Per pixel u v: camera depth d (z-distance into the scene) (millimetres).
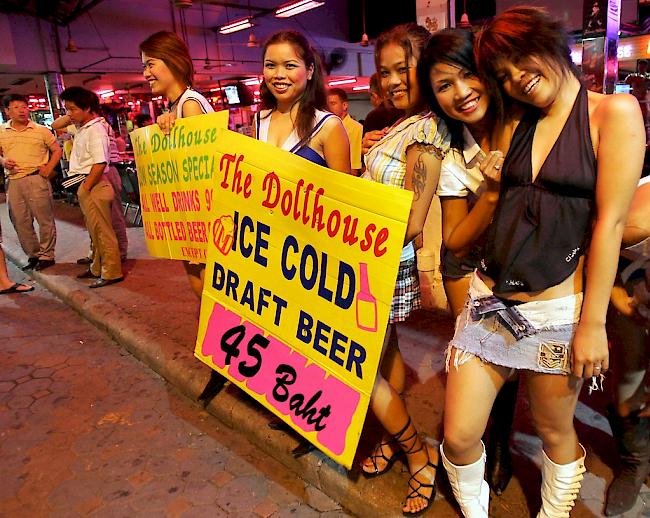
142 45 2861
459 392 1631
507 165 1465
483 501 1812
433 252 3703
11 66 13703
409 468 2160
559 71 1306
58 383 3562
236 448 2764
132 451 2791
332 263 1937
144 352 3727
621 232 1350
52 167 5789
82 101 4797
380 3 17109
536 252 1423
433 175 1717
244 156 2172
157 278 5262
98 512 2369
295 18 17438
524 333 1515
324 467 2369
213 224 2375
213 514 2314
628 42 6121
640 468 1926
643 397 1847
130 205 8336
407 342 3402
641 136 1287
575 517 1952
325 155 2256
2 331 4492
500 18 1340
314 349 2066
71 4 13164
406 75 1798
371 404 2006
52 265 6047
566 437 1670
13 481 2611
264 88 2396
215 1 15039
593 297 1391
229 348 2395
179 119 2680
